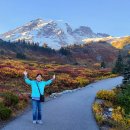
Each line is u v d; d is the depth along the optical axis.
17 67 56.97
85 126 17.00
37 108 16.98
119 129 16.98
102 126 17.52
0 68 47.97
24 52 193.62
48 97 30.08
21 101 23.67
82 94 34.78
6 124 16.39
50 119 18.30
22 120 17.64
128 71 47.88
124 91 39.94
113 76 71.94
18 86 36.06
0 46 186.50
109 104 29.30
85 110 22.78
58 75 54.06
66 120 18.34
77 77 55.59
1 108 17.88
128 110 30.62
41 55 196.75
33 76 46.84
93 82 54.81
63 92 35.22
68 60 198.38
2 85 34.97
